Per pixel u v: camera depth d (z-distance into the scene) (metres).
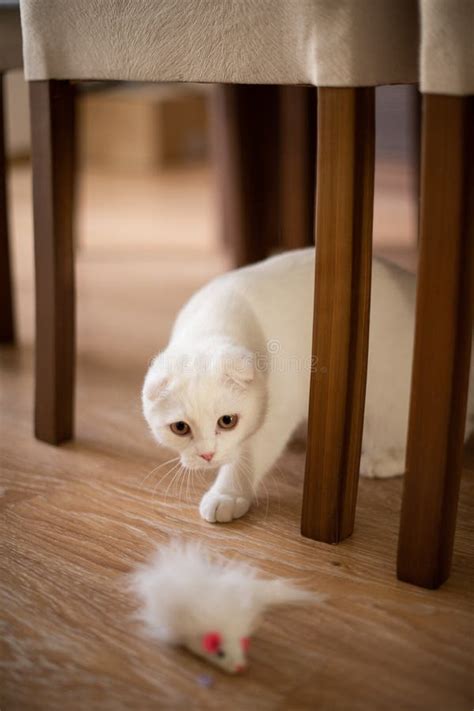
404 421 1.12
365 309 0.97
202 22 0.97
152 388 1.00
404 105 2.68
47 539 1.01
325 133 0.93
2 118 1.41
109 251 2.10
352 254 0.95
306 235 1.79
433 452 0.91
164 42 1.00
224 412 0.99
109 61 1.04
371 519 1.05
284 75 0.94
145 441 1.21
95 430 1.23
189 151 3.34
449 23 0.84
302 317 1.06
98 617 0.90
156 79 1.02
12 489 1.10
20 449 1.19
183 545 1.00
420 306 0.90
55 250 1.15
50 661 0.86
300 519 1.05
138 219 2.44
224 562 0.97
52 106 1.11
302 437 1.22
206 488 1.11
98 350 1.47
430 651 0.87
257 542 1.01
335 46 0.90
